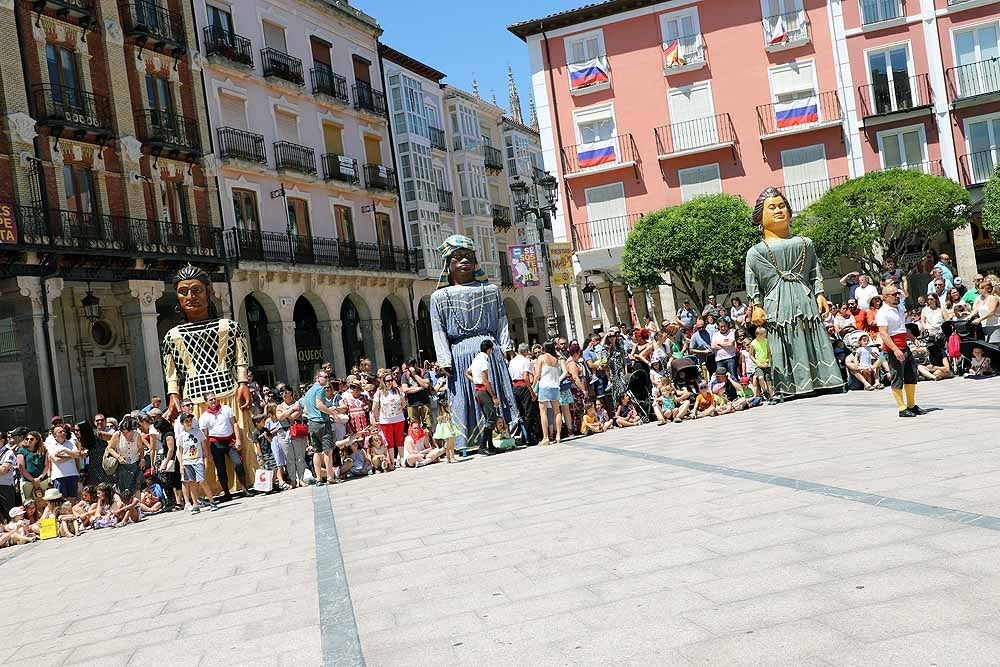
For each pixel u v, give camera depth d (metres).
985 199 29.19
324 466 14.27
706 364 17.12
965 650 3.26
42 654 5.45
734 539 5.40
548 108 38.12
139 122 27.17
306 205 35.03
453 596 5.09
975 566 4.23
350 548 7.27
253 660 4.45
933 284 19.44
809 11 35.09
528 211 22.20
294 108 35.19
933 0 33.44
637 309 38.09
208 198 29.62
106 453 13.95
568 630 4.11
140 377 25.38
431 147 45.09
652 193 37.03
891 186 28.98
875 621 3.67
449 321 15.73
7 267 21.69
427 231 42.62
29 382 22.20
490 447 14.96
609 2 36.56
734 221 31.53
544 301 56.81
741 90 35.94
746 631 3.75
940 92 33.41
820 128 34.78
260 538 8.90
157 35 27.62
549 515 7.26
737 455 9.22
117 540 11.33
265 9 34.22
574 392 16.64
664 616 4.10
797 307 15.36
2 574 10.00
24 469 14.25
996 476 6.18
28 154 22.86
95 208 25.03
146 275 25.62
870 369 14.98
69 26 24.75
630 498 7.45
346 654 4.28
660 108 36.88
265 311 32.06
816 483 6.84
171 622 5.68
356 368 20.72
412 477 13.00
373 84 41.38
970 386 13.21
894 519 5.35
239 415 14.45
